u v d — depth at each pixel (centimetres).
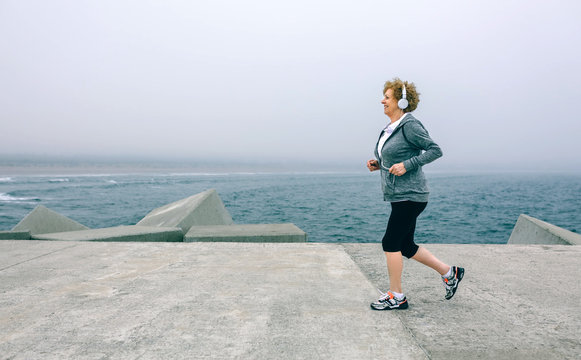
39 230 746
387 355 189
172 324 225
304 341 204
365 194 4166
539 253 414
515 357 189
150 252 410
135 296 274
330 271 338
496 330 221
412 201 238
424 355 189
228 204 2791
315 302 263
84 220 1984
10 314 241
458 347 198
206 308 251
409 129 236
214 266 355
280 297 273
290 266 355
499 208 2970
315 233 1599
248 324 226
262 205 2759
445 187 6462
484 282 315
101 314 241
